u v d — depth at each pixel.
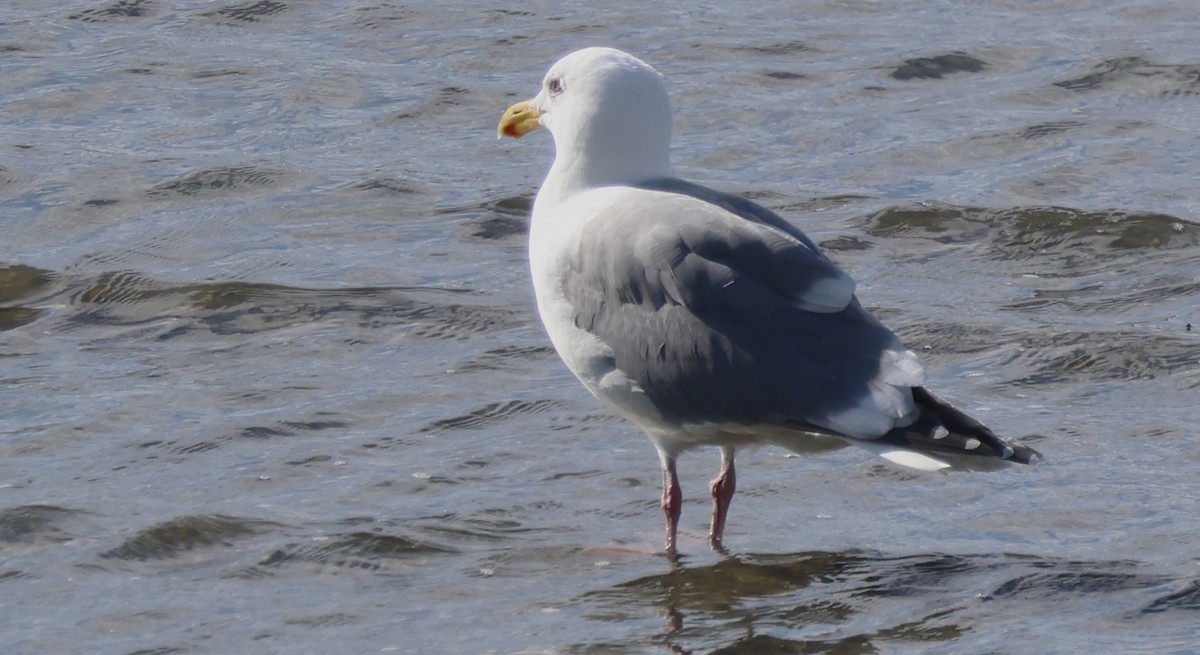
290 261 16.75
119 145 20.36
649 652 9.53
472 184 19.11
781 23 25.31
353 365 14.20
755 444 10.88
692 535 11.26
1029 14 25.61
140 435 12.79
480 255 16.92
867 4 26.22
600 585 10.48
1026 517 11.22
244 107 21.78
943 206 17.78
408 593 10.39
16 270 16.53
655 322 10.53
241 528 11.27
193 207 18.34
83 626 9.99
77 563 10.78
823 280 10.25
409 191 18.81
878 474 12.03
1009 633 9.59
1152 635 9.47
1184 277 15.67
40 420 13.10
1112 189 18.42
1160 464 11.89
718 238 10.39
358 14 25.59
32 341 14.86
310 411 13.20
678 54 23.88
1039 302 15.22
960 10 25.88
